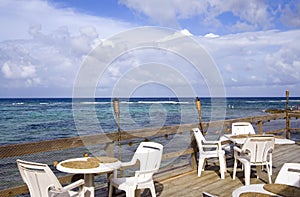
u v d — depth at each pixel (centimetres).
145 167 330
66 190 251
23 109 2706
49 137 1301
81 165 284
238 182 415
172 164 501
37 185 243
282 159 554
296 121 1431
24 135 1376
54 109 2689
